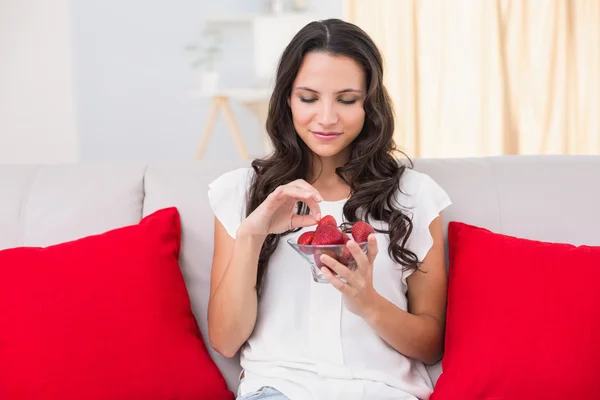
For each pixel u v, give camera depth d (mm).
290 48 1395
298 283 1387
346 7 4047
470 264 1366
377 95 1411
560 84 3996
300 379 1300
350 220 1442
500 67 4016
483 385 1248
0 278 1324
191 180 1568
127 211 1549
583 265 1276
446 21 4023
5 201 1550
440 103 4082
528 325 1251
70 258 1366
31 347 1273
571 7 3949
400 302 1414
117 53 4941
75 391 1267
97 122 4988
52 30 4805
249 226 1311
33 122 4895
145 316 1352
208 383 1370
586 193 1500
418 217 1440
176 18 4961
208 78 4523
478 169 1564
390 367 1347
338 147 1394
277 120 1462
